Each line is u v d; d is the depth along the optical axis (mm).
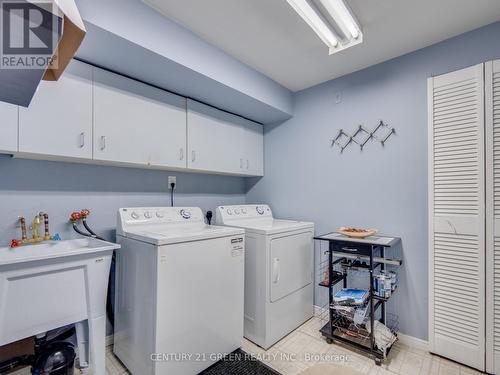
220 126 2527
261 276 1994
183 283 1563
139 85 1912
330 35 1692
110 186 2023
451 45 1856
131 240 1684
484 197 1633
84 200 1879
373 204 2221
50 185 1727
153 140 1982
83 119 1621
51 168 1733
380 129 2193
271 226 2229
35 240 1591
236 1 1498
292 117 2809
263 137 3076
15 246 1513
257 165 2965
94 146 1666
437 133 1837
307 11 1482
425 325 1939
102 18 1334
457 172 1741
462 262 1711
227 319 1827
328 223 2502
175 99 2150
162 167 2156
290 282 2207
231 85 2064
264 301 1967
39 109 1458
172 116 2119
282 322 2109
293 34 1818
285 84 2600
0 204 1545
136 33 1470
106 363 1760
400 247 2064
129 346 1664
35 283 1255
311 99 2652
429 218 1860
